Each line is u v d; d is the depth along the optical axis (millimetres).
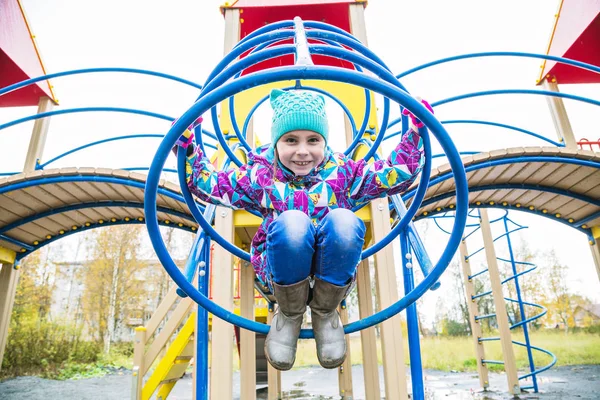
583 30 5898
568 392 5863
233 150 2680
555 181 4980
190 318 4316
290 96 1218
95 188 4699
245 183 1262
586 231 6168
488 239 6121
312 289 1155
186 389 8430
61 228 5797
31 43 6480
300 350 15945
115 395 8180
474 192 5312
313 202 1220
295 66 840
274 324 1231
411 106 877
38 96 6402
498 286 6047
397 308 1363
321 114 1200
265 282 1271
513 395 5695
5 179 4250
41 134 5934
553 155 4340
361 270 3984
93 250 17938
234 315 1367
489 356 13125
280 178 1256
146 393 3891
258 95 3102
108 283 16766
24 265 16016
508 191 5309
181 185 1313
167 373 4043
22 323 14539
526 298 17125
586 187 5094
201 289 2201
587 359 11703
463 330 16984
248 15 3840
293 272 999
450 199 5387
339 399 6086
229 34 3434
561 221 6039
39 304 15664
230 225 2652
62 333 15094
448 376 9102
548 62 6375
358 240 995
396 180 1239
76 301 17469
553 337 15023
